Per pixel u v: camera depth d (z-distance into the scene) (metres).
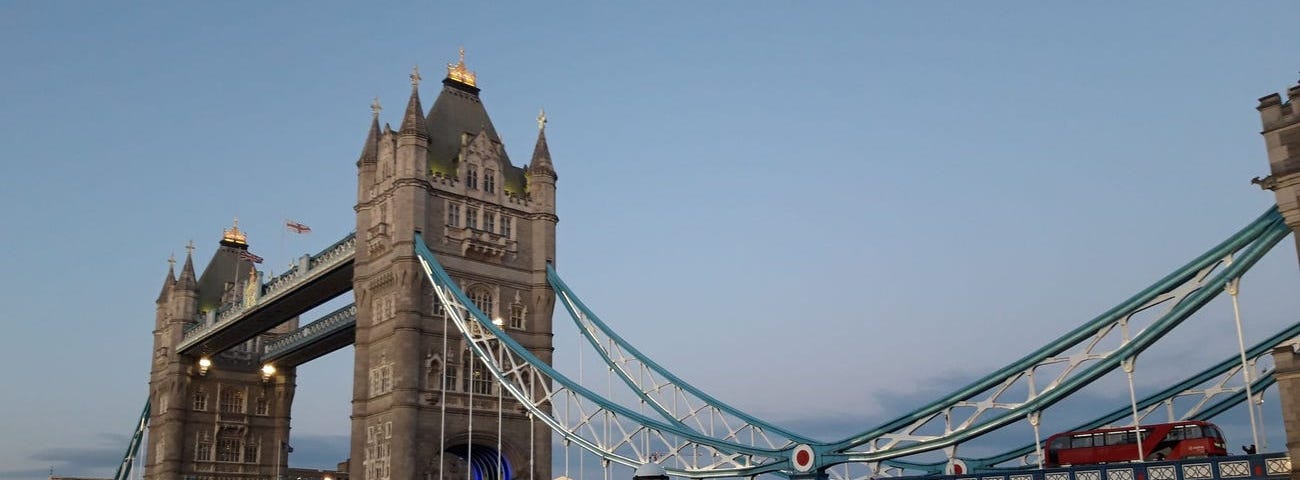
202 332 120.75
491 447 87.44
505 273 92.19
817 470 60.16
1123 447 50.78
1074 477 46.50
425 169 89.19
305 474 138.75
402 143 89.06
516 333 91.19
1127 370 48.25
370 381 87.81
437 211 89.38
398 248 86.19
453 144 94.88
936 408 55.41
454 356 87.12
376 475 83.81
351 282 100.06
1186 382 54.91
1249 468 41.66
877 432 57.72
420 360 85.00
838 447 59.50
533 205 96.62
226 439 127.81
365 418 87.06
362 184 93.38
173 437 123.56
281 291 104.12
